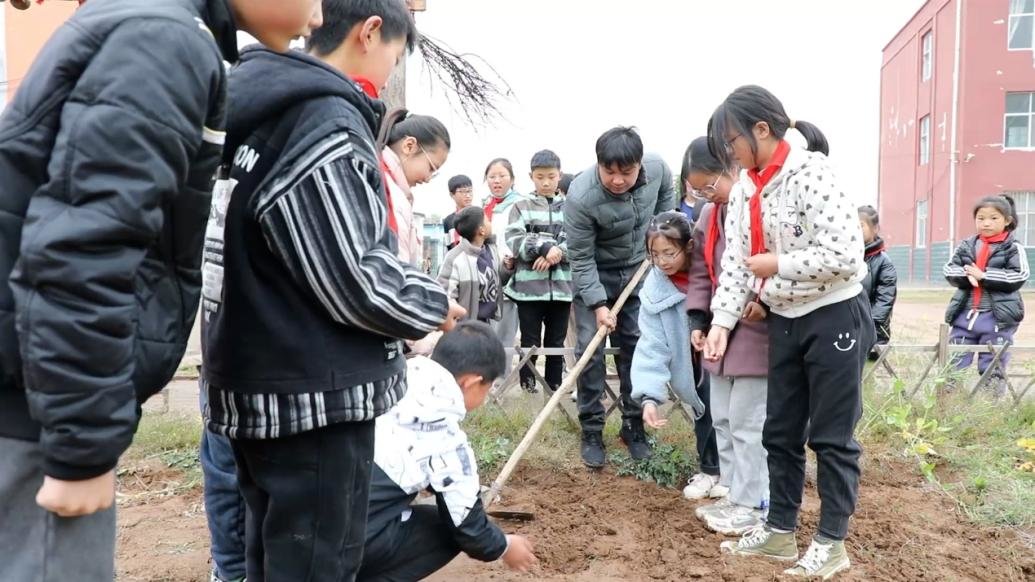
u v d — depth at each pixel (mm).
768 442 3158
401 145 3143
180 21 1391
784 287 2922
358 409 1726
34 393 1278
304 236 1606
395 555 2393
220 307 1719
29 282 1261
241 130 1679
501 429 4941
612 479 4258
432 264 12578
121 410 1327
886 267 6270
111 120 1275
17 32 10398
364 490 1843
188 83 1364
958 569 3184
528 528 3539
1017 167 22875
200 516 3711
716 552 3277
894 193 29188
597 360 4406
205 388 1826
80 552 1499
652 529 3562
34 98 1341
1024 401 5746
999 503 3848
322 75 1684
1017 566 3221
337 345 1706
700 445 4055
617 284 4445
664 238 3713
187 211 1467
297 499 1761
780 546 3178
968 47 22938
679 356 3879
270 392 1683
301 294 1683
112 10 1369
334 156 1620
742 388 3396
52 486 1337
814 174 2844
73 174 1264
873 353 6055
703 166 3465
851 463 2990
